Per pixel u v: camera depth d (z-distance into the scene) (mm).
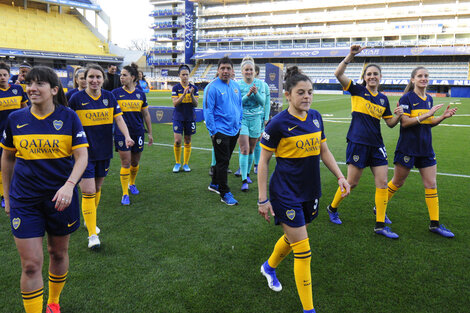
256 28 55688
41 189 2156
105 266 3004
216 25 57375
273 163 7227
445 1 45875
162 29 58531
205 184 5570
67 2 46656
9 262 3076
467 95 39062
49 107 2189
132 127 4809
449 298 2570
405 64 46156
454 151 8211
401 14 47469
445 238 3607
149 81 52062
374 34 48812
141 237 3602
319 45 52000
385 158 3719
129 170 4648
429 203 3748
